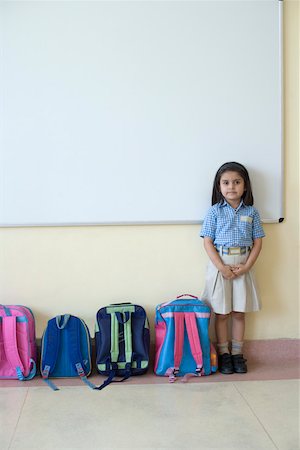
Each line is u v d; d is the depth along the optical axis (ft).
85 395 8.58
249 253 9.68
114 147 9.71
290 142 10.01
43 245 9.84
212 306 9.61
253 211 9.64
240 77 9.78
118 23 9.61
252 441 6.99
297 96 9.95
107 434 7.21
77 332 9.41
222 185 9.49
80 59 9.60
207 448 6.81
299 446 6.85
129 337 9.44
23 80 9.56
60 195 9.73
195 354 9.39
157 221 9.84
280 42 9.78
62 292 9.90
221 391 8.70
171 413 7.86
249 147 9.87
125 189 9.78
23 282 9.86
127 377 9.29
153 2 9.61
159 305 9.84
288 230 10.11
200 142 9.80
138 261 9.95
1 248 9.80
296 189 10.08
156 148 9.77
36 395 8.58
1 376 9.36
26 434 7.21
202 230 9.66
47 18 9.53
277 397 8.41
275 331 10.19
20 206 9.70
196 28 9.68
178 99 9.73
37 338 9.87
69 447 6.85
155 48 9.66
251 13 9.73
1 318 9.34
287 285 10.18
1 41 9.50
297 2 9.82
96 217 9.79
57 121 9.64
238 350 9.84
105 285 9.94
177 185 9.84
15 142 9.62
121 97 9.68
